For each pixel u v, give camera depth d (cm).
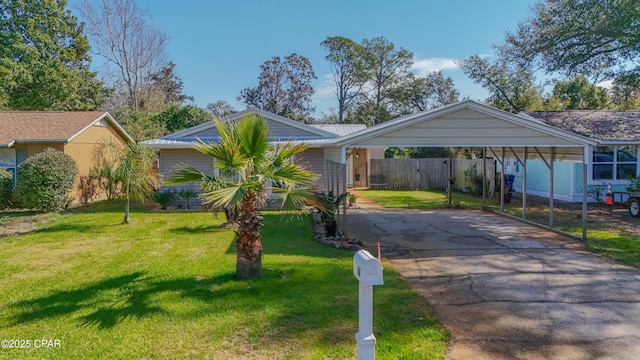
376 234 943
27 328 425
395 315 449
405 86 3878
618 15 1282
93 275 609
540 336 401
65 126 1491
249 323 429
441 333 405
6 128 1438
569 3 1380
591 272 621
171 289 537
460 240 872
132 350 376
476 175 1839
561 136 851
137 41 3023
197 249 778
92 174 1594
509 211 1294
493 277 598
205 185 562
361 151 2206
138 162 1123
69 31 2491
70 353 371
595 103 2697
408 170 2180
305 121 4200
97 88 2581
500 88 2566
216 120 587
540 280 582
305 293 515
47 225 1059
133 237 902
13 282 580
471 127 841
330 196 994
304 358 357
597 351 370
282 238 877
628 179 1466
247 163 573
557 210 1308
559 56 1504
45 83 2186
